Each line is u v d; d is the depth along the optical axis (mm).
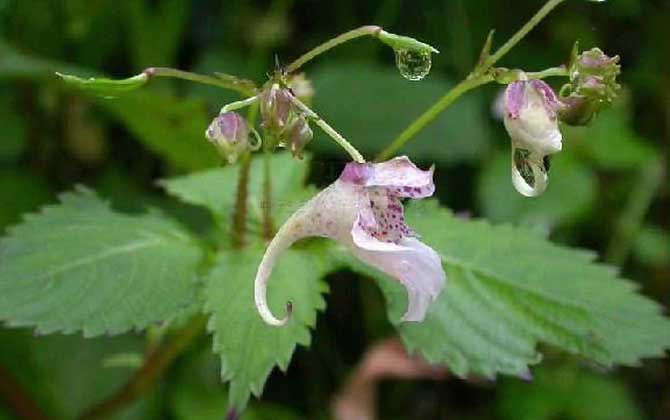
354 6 582
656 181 549
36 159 520
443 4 579
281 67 323
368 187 313
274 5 573
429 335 349
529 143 318
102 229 360
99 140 525
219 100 538
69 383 450
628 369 524
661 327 355
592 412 475
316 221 313
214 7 578
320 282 343
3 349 449
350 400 491
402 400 505
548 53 602
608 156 546
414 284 311
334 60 578
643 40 623
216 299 336
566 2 608
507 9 600
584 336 351
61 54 543
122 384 453
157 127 442
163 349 381
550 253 371
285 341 327
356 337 510
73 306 340
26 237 358
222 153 318
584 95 320
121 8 531
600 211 555
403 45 315
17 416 435
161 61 534
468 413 501
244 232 355
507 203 521
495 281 360
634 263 553
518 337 351
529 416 476
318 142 517
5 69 469
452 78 576
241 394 318
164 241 358
